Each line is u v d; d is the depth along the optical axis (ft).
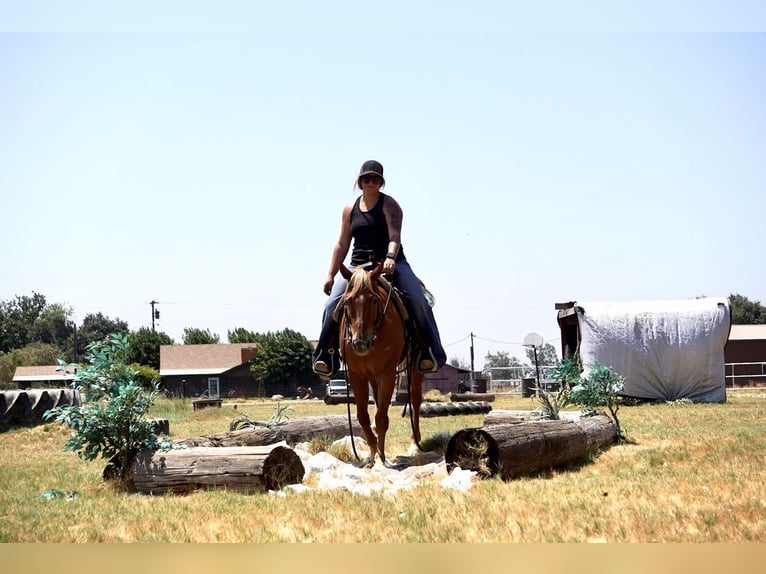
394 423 65.36
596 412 44.88
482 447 30.71
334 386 202.39
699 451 36.68
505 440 30.35
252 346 270.05
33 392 74.90
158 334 283.79
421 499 26.05
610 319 89.10
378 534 21.35
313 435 43.83
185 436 60.85
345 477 32.09
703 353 87.45
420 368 36.50
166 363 262.88
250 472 28.96
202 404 115.55
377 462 34.73
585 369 88.53
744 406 78.74
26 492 31.81
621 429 48.26
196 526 23.16
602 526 21.31
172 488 29.91
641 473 30.94
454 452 31.19
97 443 31.42
